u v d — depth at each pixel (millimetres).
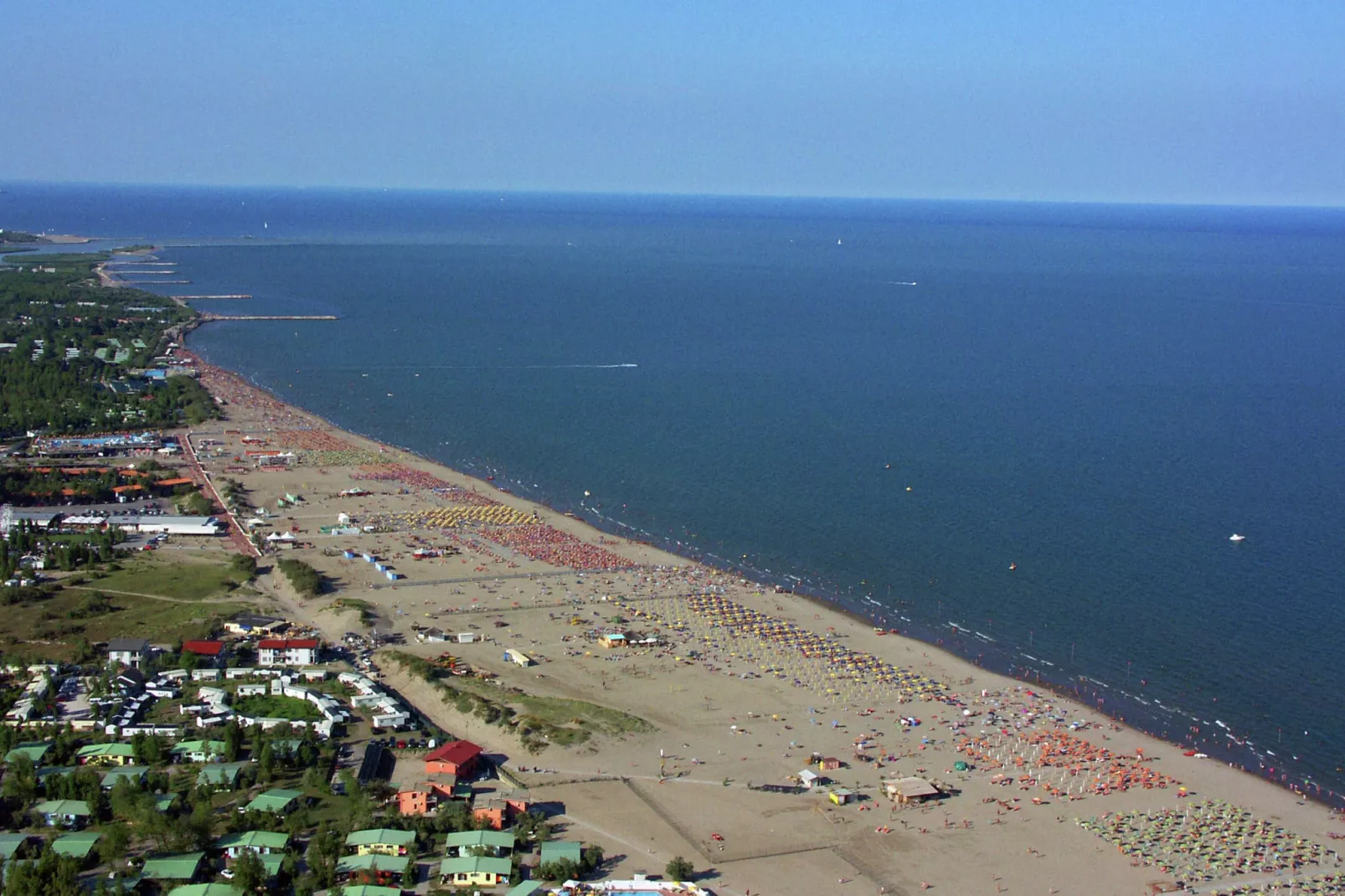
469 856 158750
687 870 156750
